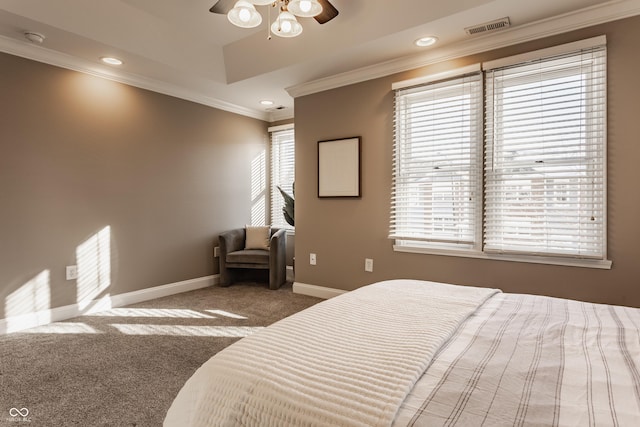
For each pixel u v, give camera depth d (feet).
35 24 8.64
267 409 2.85
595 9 7.87
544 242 8.68
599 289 8.09
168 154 13.29
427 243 10.56
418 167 10.61
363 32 9.44
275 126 17.11
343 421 2.52
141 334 9.39
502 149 9.21
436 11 8.28
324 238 12.76
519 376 2.99
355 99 11.82
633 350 3.49
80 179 10.95
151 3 9.23
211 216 14.87
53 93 10.34
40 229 10.12
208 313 11.17
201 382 3.39
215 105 14.84
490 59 9.38
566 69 8.37
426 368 3.14
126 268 12.10
